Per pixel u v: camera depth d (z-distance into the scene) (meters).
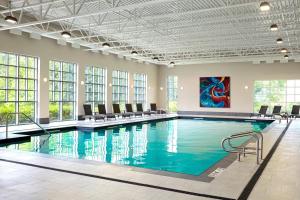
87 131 11.93
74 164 5.40
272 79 18.16
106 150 8.13
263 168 5.20
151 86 20.72
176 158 7.12
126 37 13.66
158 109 20.94
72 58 14.09
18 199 3.63
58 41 13.09
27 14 10.59
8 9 8.88
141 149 8.28
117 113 16.11
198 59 18.45
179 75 20.77
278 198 3.70
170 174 4.80
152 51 17.05
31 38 11.98
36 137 10.24
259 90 18.69
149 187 4.09
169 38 13.21
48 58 12.80
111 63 16.78
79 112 14.62
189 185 4.19
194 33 11.80
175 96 21.17
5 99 11.34
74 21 11.30
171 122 16.20
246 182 4.35
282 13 9.04
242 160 5.87
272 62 18.14
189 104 20.45
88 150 8.11
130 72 18.47
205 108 19.98
